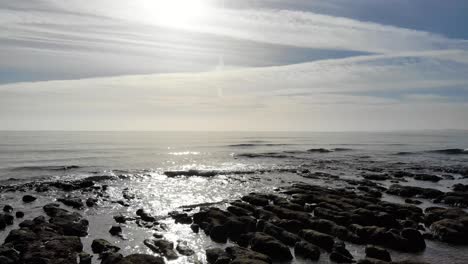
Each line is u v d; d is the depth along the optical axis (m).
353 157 67.75
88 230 20.42
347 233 18.91
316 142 131.12
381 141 148.00
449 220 20.30
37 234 17.94
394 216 22.27
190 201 28.69
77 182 35.56
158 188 34.53
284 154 72.00
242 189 34.34
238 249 16.34
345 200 26.06
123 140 129.62
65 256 15.28
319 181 39.47
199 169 47.41
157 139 146.50
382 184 38.22
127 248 17.56
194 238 19.25
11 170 44.34
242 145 104.31
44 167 47.12
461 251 17.53
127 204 27.16
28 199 28.09
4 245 16.19
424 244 18.11
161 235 19.48
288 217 21.92
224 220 20.86
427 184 38.75
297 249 16.98
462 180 42.06
